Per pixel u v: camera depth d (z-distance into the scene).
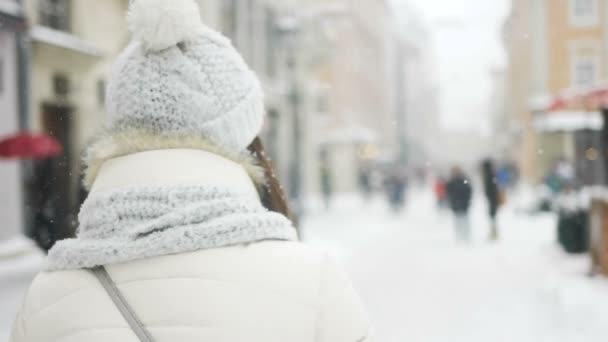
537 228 18.94
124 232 1.17
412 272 11.61
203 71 1.25
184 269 1.16
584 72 37.44
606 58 36.97
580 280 9.89
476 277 10.84
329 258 1.26
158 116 1.22
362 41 58.50
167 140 1.23
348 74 49.38
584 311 7.81
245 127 1.29
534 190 37.06
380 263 12.82
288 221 1.27
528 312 8.02
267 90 27.92
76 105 14.64
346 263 12.85
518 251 13.93
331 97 47.88
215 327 1.12
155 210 1.17
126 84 1.25
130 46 1.32
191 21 1.25
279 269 1.19
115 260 1.16
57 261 1.24
